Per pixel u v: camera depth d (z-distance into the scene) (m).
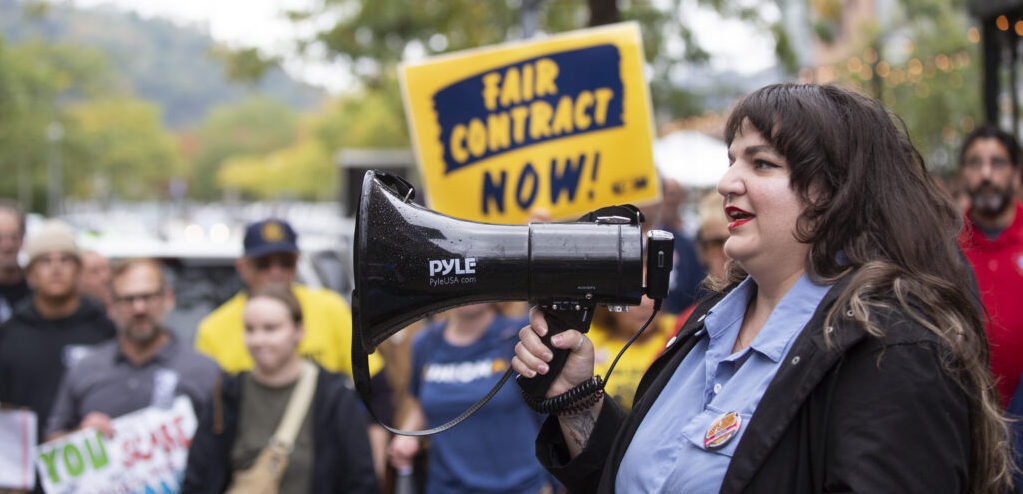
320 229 16.27
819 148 1.71
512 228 1.80
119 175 71.81
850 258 1.70
